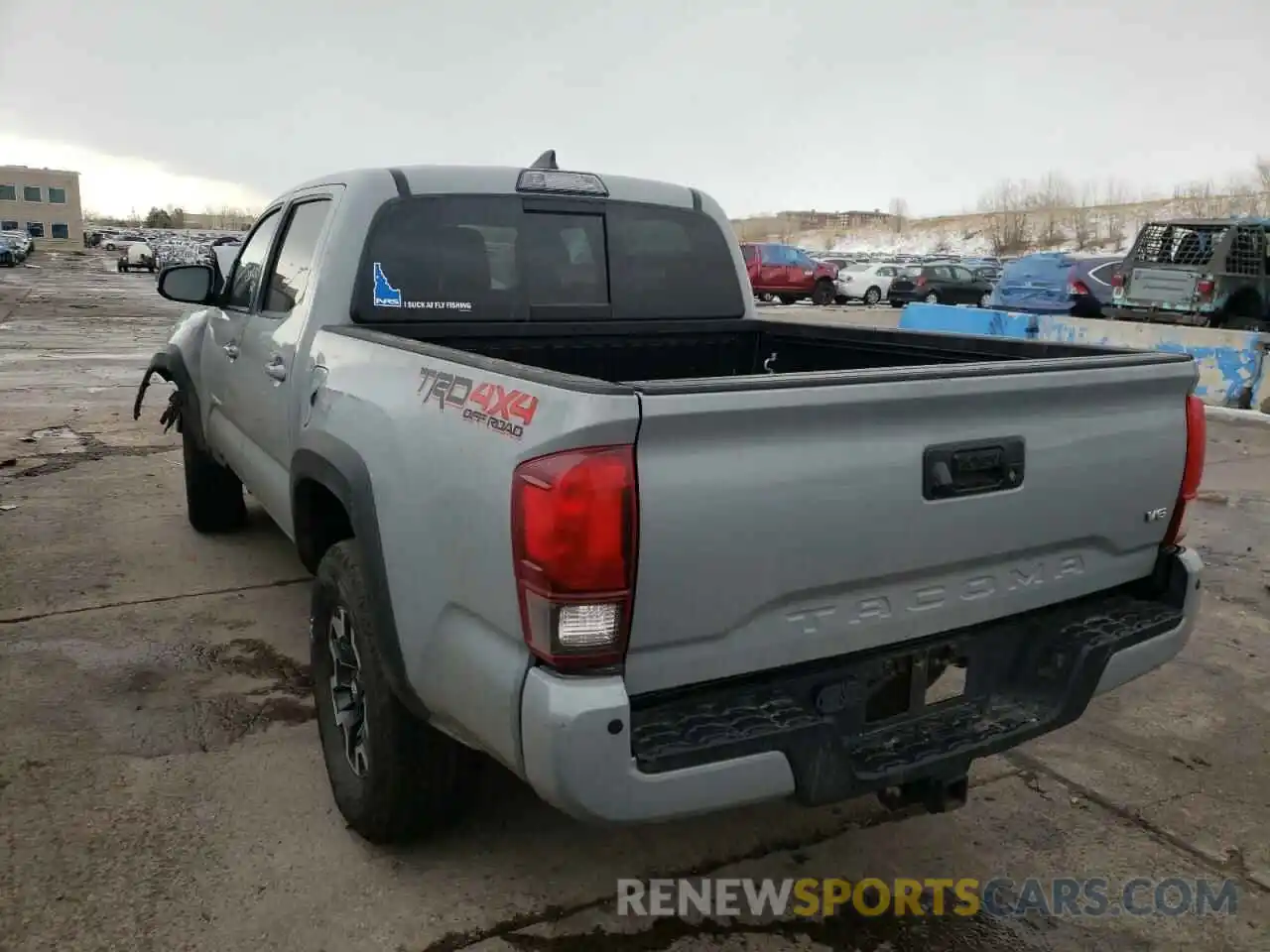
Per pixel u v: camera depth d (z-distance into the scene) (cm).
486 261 386
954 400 239
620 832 320
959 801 255
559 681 206
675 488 206
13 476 748
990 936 278
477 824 321
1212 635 496
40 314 2345
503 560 216
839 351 423
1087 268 1908
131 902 276
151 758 353
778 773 221
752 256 3120
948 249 8762
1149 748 386
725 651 223
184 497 702
